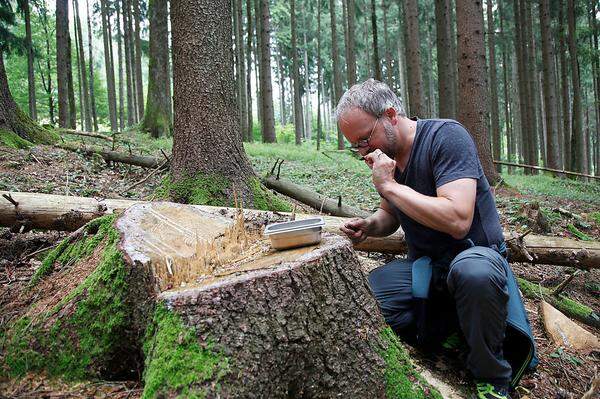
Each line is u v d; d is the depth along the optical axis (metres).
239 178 4.85
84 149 7.37
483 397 2.22
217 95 4.84
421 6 26.91
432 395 2.03
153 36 14.05
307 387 1.84
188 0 4.79
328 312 1.88
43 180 5.71
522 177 13.78
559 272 4.70
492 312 2.11
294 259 1.90
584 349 3.17
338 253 1.98
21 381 1.87
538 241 4.17
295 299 1.79
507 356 2.44
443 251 2.45
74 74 32.81
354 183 8.37
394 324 2.61
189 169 4.79
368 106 2.32
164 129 13.81
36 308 2.14
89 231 2.51
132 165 7.38
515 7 19.05
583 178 17.30
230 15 5.07
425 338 2.57
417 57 12.93
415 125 2.44
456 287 2.19
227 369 1.60
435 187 2.36
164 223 2.36
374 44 14.04
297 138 23.11
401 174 2.46
